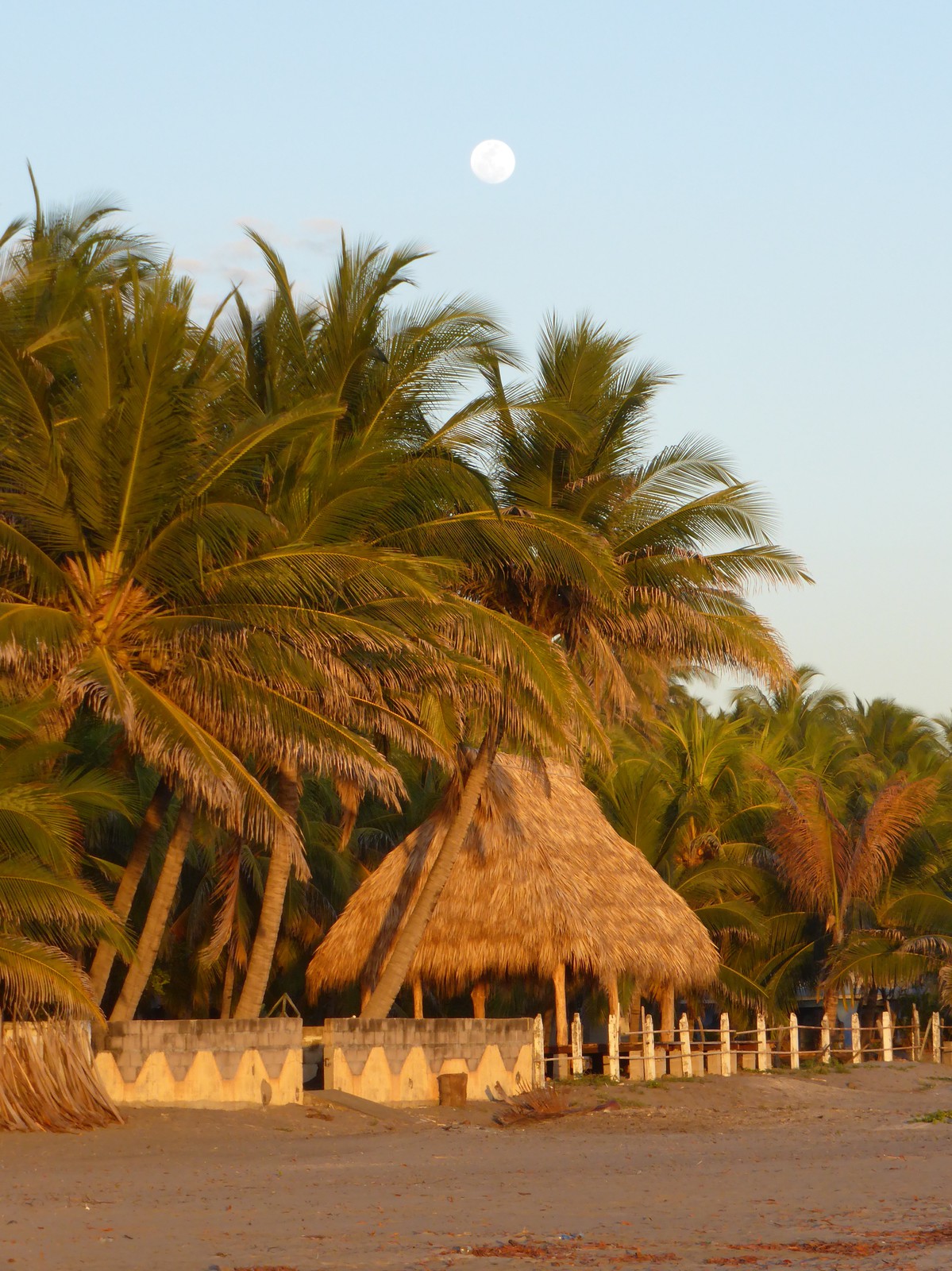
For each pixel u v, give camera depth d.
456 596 37.12
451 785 45.41
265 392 38.22
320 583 32.84
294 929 59.34
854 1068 52.53
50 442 30.75
